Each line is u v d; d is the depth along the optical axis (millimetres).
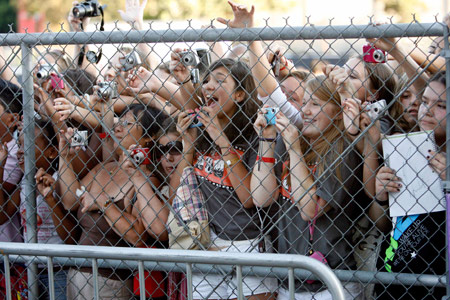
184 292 5512
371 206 5168
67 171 5738
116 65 6082
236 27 5133
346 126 4852
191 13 27125
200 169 5438
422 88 5023
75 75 6109
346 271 4898
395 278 4773
